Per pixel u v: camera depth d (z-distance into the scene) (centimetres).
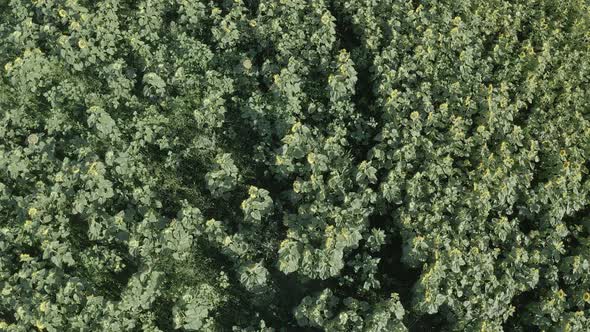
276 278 1123
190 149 1238
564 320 1030
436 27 1341
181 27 1370
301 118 1249
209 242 1148
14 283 1071
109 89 1318
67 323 1025
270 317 1092
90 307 1012
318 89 1292
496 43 1380
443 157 1194
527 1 1435
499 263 1080
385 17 1377
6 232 1103
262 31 1322
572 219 1209
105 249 1123
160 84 1253
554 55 1343
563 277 1096
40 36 1336
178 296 1080
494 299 1034
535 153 1198
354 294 1103
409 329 1085
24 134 1255
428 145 1178
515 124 1290
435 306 1016
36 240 1109
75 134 1273
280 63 1302
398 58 1309
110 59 1313
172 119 1264
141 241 1101
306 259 1041
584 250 1126
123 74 1306
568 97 1279
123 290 1052
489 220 1160
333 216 1080
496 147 1211
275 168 1196
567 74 1326
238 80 1312
